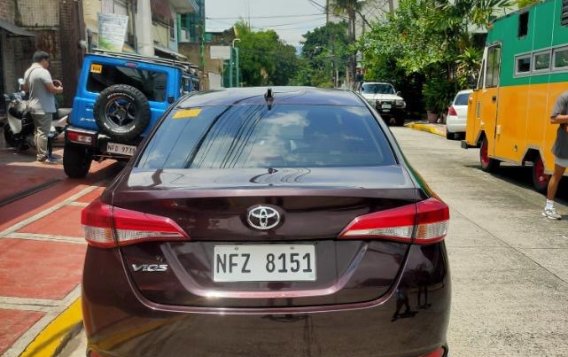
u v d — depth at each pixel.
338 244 2.64
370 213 2.66
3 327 4.05
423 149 16.23
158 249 2.66
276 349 2.55
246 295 2.58
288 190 2.65
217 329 2.56
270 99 3.83
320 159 3.26
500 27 10.70
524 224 7.46
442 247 2.84
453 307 4.70
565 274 5.54
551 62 8.45
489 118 11.29
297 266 2.62
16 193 8.20
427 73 27.44
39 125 10.56
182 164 3.23
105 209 2.76
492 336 4.16
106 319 2.68
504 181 10.84
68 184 9.13
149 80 9.56
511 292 5.05
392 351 2.62
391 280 2.63
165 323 2.59
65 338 3.94
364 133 3.52
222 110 3.72
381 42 30.23
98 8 19.34
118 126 9.01
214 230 2.62
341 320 2.56
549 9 8.51
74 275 5.10
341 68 62.41
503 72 10.48
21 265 5.32
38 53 10.45
